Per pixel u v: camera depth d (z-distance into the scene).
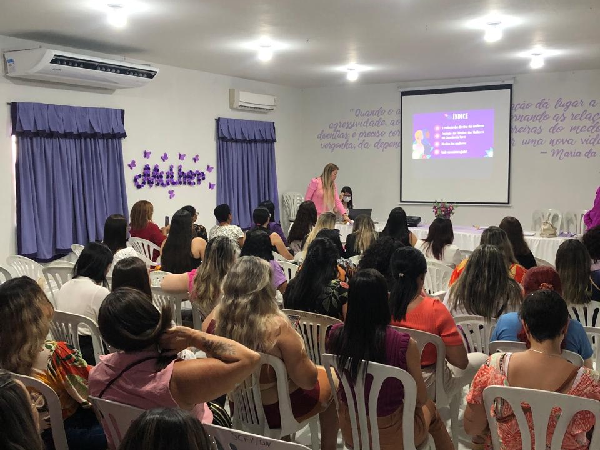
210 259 3.24
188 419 1.20
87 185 6.67
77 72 6.03
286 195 10.07
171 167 7.86
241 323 2.33
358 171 10.09
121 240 4.43
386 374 2.13
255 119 9.31
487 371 1.97
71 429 2.18
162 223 7.81
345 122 10.09
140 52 6.74
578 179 8.48
